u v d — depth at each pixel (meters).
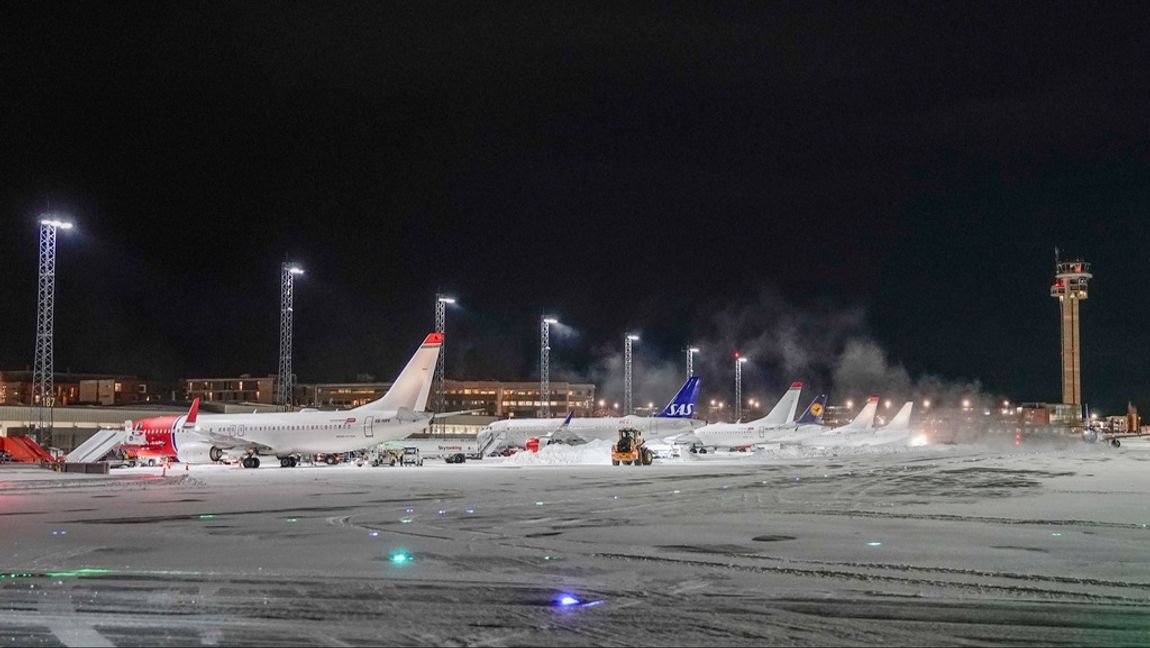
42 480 46.81
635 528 25.09
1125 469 63.66
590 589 15.68
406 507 32.03
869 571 17.56
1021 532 24.05
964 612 13.84
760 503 33.88
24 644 11.92
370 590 15.59
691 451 118.62
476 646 11.79
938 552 20.11
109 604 14.41
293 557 19.41
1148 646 11.85
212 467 71.94
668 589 15.69
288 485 45.25
